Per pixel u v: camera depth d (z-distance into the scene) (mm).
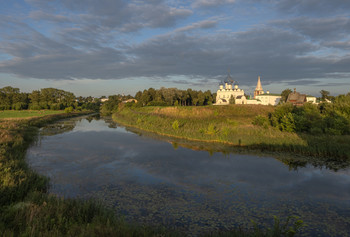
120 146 26250
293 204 11531
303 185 14227
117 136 33719
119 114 77062
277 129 30781
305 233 8852
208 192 13000
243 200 11945
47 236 6738
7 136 23906
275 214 10422
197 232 8727
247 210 10781
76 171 16609
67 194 12289
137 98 124625
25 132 31375
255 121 36750
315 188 13742
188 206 11125
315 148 21922
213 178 15477
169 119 46656
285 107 33688
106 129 42625
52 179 14672
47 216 8070
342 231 9023
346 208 11102
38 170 16500
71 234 6934
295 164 18906
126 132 38250
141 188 13492
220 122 41125
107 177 15414
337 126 26312
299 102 85375
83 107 134875
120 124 52844
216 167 18078
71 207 9203
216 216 10133
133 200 11727
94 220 8234
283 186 14055
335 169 17578
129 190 13141
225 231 8750
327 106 34094
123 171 16844
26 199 10039
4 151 17203
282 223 9570
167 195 12484
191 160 20188
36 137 31312
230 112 60469
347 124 26906
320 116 31031
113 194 12492
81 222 8227
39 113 85438
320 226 9406
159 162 19469
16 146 21469
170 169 17484
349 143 22047
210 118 47969
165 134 35156
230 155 22000
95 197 11992
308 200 12023
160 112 63312
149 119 51219
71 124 52500
